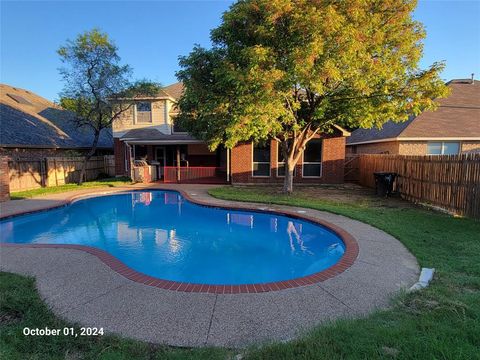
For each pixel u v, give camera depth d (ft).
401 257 17.44
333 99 35.37
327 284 13.96
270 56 27.94
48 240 26.40
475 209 26.58
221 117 33.47
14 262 16.60
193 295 12.81
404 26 31.14
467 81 71.00
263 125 30.73
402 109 33.58
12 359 8.17
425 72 32.01
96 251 18.51
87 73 49.83
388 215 28.22
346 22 26.45
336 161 53.93
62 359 8.41
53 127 72.49
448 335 8.90
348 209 31.27
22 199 39.78
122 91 52.44
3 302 11.48
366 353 8.14
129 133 67.15
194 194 43.96
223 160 71.77
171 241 26.25
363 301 12.35
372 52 29.40
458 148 59.88
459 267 15.40
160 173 66.03
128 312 11.38
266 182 54.85
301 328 10.37
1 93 75.72
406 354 8.02
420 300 11.91
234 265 20.70
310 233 27.07
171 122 68.33
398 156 40.75
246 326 10.52
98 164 68.90
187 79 35.63
